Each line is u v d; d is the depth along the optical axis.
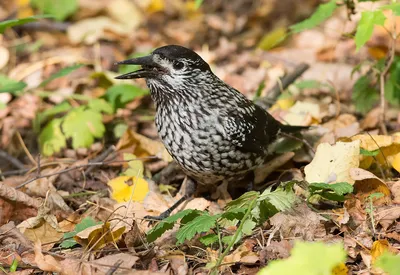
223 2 19.38
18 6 17.83
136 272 7.82
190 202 9.98
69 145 12.75
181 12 18.98
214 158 9.78
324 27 16.83
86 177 11.30
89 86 14.76
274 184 9.95
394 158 10.18
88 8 18.30
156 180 11.16
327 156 9.69
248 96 14.40
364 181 9.51
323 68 14.80
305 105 12.18
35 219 9.20
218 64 16.25
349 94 13.77
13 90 11.42
